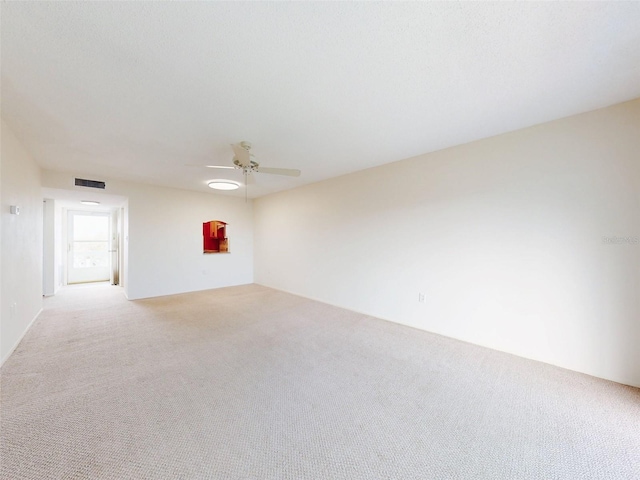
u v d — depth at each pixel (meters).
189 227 5.70
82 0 1.18
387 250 3.81
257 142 2.94
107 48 1.49
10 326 2.62
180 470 1.36
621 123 2.13
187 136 2.76
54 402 1.88
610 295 2.20
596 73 1.75
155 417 1.75
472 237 2.96
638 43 1.46
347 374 2.32
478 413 1.82
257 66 1.67
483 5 1.23
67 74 1.73
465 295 3.03
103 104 2.12
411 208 3.52
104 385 2.11
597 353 2.27
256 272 6.74
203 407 1.86
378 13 1.26
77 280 6.87
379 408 1.87
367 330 3.41
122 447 1.49
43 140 2.84
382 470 1.38
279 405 1.89
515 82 1.85
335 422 1.73
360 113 2.29
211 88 1.91
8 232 2.55
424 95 2.01
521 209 2.63
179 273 5.56
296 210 5.43
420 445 1.54
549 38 1.43
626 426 1.69
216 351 2.76
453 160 3.11
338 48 1.50
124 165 3.79
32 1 1.19
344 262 4.45
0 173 2.35
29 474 1.31
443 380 2.23
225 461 1.42
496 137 2.77
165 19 1.29
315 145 3.05
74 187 4.29
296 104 2.13
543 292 2.52
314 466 1.40
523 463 1.42
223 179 4.62
